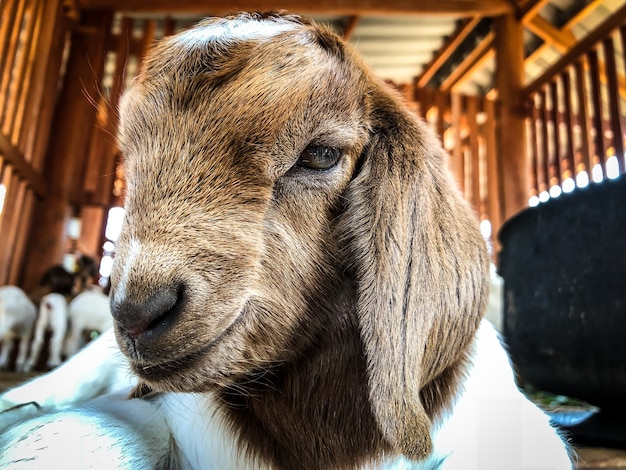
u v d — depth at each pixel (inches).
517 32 46.4
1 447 8.4
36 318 38.9
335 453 9.4
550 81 41.0
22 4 35.1
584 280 16.3
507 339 20.9
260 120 8.2
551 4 47.0
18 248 38.9
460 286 9.6
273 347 8.7
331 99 8.9
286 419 9.5
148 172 8.0
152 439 9.8
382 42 53.9
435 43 54.2
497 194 46.4
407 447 8.5
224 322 7.8
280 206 8.6
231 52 8.6
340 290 9.4
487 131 48.2
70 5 43.2
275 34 9.0
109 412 10.0
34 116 39.2
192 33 9.1
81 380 13.0
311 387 9.4
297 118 8.5
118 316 7.3
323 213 9.1
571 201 17.1
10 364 40.0
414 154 9.5
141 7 44.8
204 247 7.7
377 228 9.0
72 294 40.8
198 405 10.4
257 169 8.2
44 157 40.9
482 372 10.7
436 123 48.4
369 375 8.8
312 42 9.4
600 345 15.7
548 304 17.8
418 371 8.8
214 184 8.0
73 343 39.2
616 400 15.5
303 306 9.0
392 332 8.7
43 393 12.5
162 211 7.7
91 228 50.1
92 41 44.4
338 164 9.1
